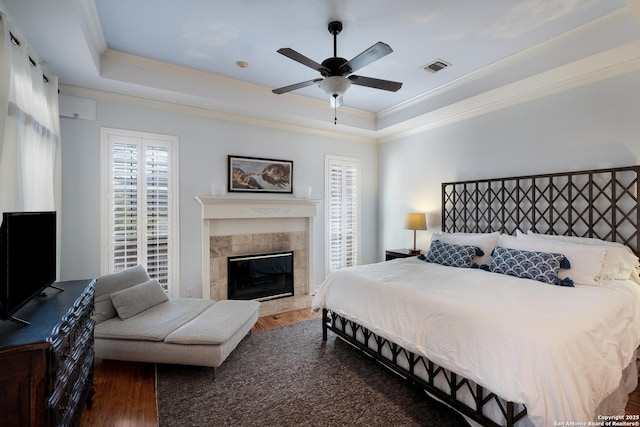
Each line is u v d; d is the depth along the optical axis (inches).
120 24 95.3
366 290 97.3
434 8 87.8
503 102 136.3
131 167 132.5
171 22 94.5
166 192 140.1
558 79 113.7
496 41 105.7
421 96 155.0
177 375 92.4
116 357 91.7
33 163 84.6
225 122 155.3
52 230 70.3
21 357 43.2
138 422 72.0
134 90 124.5
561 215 116.6
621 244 99.2
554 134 119.8
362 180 206.5
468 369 63.9
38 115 91.1
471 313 68.4
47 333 47.1
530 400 52.2
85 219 124.0
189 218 145.9
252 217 157.0
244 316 107.5
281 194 172.4
